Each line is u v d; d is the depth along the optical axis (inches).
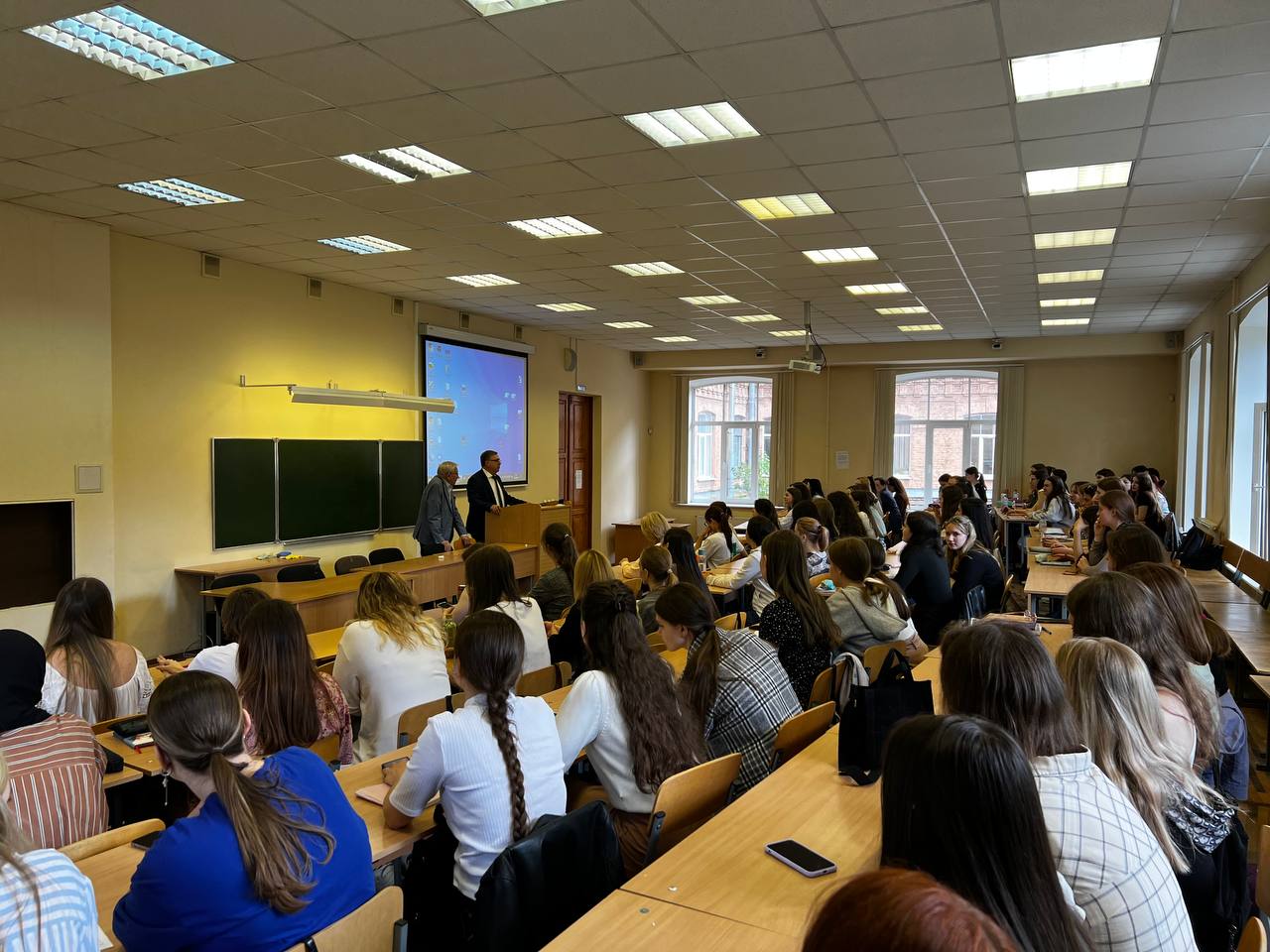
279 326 319.0
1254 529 305.9
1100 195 215.6
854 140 178.9
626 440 586.2
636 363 591.2
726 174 202.1
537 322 455.2
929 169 197.0
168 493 279.9
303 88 155.0
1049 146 181.2
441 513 328.8
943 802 41.3
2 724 91.7
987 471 534.9
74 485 247.0
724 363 569.0
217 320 295.0
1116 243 265.3
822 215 238.1
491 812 84.6
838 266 303.4
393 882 101.7
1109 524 192.7
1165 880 53.4
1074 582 243.4
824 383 564.4
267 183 212.2
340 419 347.9
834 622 154.3
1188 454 446.9
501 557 152.6
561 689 142.6
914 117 166.1
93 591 127.6
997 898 39.9
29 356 235.8
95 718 124.7
